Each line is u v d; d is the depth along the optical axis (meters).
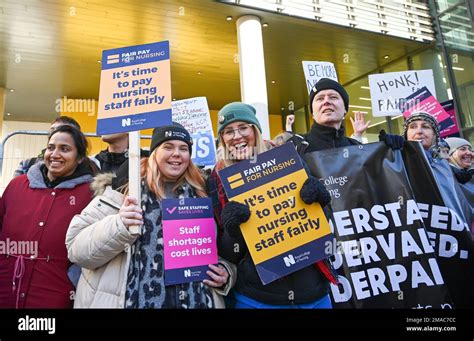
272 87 9.36
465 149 2.91
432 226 1.85
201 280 1.45
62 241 1.70
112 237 1.34
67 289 1.65
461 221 1.88
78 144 1.90
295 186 1.56
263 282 1.42
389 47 7.41
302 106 10.91
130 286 1.37
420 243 1.70
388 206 1.78
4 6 5.38
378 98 3.21
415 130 2.34
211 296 1.46
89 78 7.84
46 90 8.35
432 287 1.64
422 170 1.91
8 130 10.12
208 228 1.53
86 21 5.86
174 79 8.57
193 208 1.54
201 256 1.48
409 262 1.69
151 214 1.50
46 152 1.85
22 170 2.32
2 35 6.12
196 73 8.27
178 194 1.60
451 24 7.05
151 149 1.64
